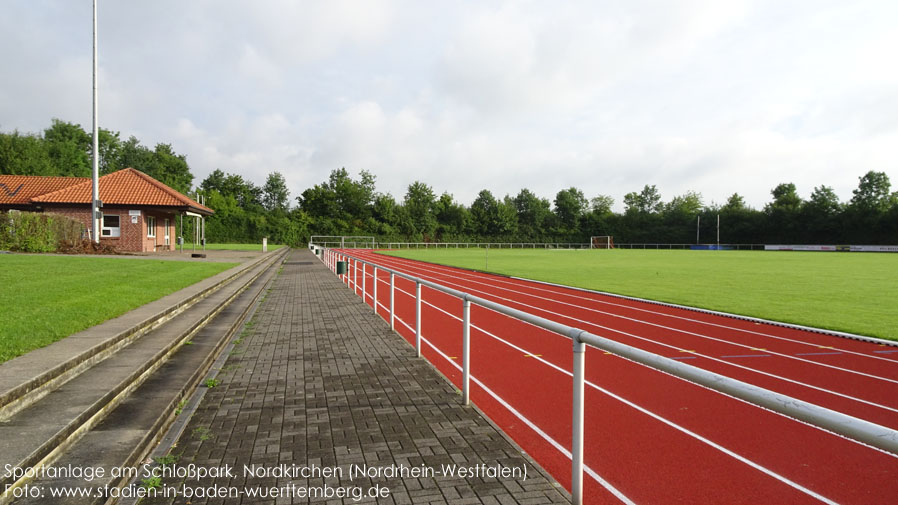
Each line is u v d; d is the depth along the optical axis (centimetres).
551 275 2417
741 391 201
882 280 2128
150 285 1099
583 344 305
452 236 8231
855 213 6856
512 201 10981
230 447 390
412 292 1583
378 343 786
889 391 606
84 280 1073
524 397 554
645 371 668
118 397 449
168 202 2794
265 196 10475
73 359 470
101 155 6888
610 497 341
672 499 339
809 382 643
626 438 446
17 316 652
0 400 350
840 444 436
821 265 3281
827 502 339
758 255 5231
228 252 3428
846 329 1000
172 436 410
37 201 2661
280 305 1225
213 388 546
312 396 519
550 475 349
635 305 1347
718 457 408
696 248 8081
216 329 830
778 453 417
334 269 2269
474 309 1244
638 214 9125
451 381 618
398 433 420
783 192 9331
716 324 1059
